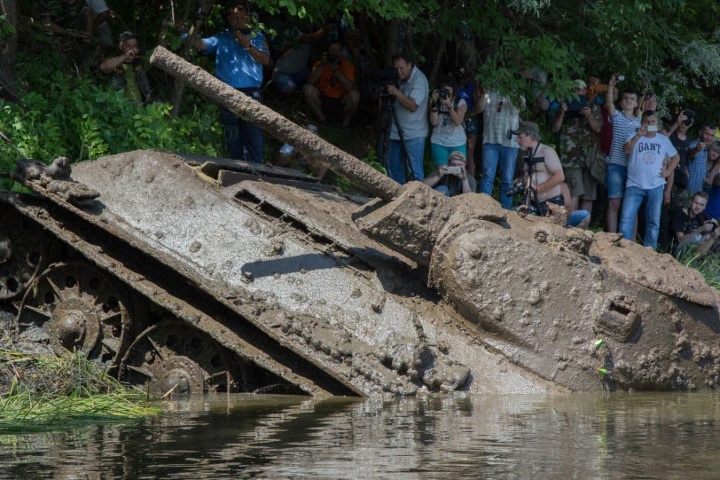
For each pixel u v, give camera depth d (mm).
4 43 14469
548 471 5691
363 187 10273
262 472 5676
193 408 8773
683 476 5551
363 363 9562
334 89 19953
